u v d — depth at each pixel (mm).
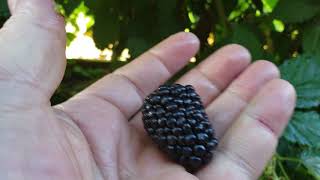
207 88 161
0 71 117
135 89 157
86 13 220
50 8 123
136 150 143
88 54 256
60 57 124
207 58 166
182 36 164
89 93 151
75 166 124
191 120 133
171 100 135
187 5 203
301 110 170
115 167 137
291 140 152
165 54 163
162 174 133
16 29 120
